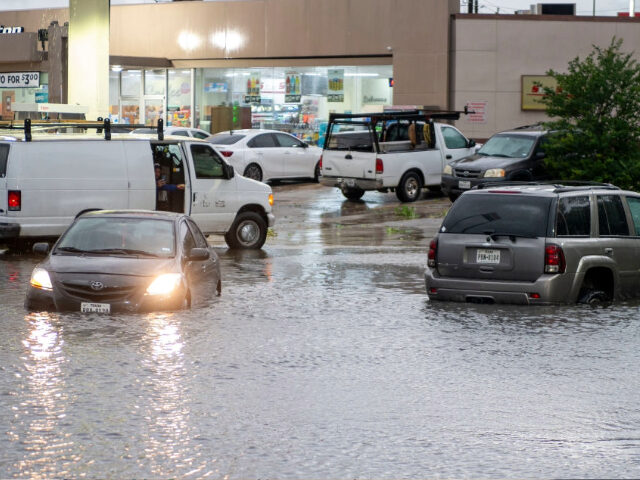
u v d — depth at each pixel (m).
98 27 34.06
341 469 7.35
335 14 46.44
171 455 7.62
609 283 15.12
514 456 7.70
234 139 37.44
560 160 30.75
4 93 54.34
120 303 13.67
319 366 10.82
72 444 7.88
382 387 9.89
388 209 32.41
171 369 10.52
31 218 20.70
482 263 14.73
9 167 20.61
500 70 44.75
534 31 44.66
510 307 14.71
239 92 49.12
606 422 8.68
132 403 9.12
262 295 16.14
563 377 10.39
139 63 49.12
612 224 15.16
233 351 11.52
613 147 30.25
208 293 15.51
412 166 33.72
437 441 8.08
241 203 23.16
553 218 14.51
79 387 9.70
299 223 29.17
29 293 13.88
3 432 8.19
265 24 47.91
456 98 44.78
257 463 7.46
